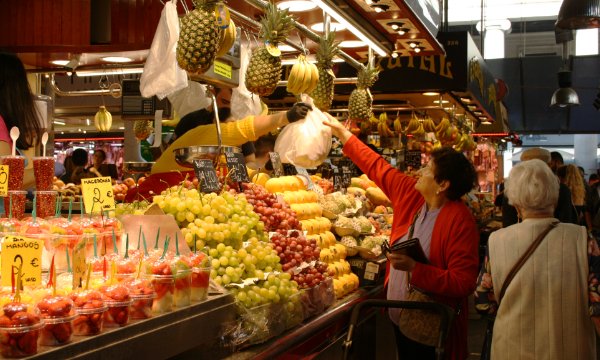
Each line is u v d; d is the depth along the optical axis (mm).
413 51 6609
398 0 4727
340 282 3914
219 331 2449
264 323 2662
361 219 4637
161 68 3441
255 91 3967
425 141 10648
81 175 7758
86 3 5207
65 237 2348
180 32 3113
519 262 2904
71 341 1779
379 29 5605
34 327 1664
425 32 5750
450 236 3393
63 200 4922
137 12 5117
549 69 20469
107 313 1932
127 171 5723
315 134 4445
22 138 3406
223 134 4117
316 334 3213
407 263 3258
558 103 15875
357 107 5676
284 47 5391
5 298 1763
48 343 1732
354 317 2930
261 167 6152
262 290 2742
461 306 3436
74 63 5590
